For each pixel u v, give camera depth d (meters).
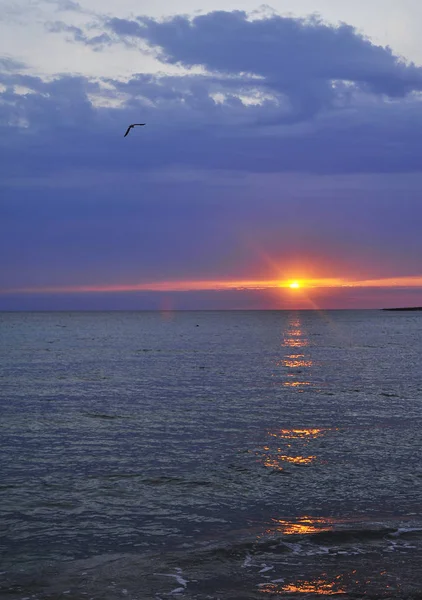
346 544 12.23
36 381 41.28
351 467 18.44
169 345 84.38
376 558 11.48
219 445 21.50
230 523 13.62
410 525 13.37
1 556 11.74
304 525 13.44
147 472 17.81
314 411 28.86
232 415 27.66
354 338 105.75
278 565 11.19
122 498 15.37
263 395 34.34
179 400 32.38
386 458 19.56
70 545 12.34
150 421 26.05
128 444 21.58
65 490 15.99
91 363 55.22
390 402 31.83
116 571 10.98
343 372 47.59
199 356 63.97
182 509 14.57
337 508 14.63
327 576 10.70
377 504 14.92
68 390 36.62
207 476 17.41
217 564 11.27
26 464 18.72
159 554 11.80
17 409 29.25
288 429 24.42
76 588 10.27
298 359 60.50
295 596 9.91
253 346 82.00
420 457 19.69
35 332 129.88
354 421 26.28
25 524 13.50
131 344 86.69
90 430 24.06
